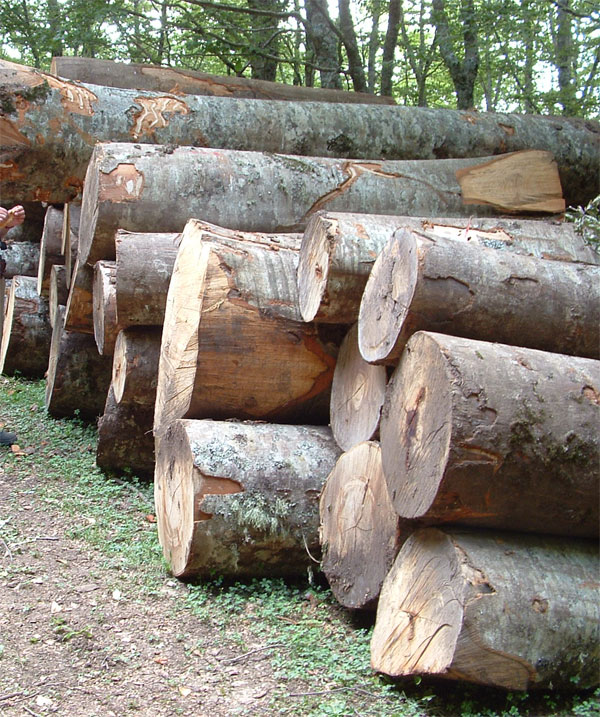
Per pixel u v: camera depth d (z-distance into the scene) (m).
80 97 6.22
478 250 3.53
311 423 4.66
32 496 5.29
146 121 6.38
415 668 3.13
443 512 3.04
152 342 5.58
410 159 7.17
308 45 12.59
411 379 3.22
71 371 6.95
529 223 5.20
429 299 3.31
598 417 3.11
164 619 3.81
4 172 6.07
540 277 3.54
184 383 4.41
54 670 3.29
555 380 3.12
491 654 2.99
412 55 13.03
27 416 7.20
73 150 6.14
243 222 5.64
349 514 3.81
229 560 4.09
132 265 5.28
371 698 3.23
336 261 3.96
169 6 11.23
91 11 10.18
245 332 4.30
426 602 3.18
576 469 3.06
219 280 4.31
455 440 2.92
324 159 6.07
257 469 4.11
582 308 3.57
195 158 5.68
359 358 4.05
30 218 9.69
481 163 6.47
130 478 5.89
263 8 11.96
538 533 3.26
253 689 3.26
